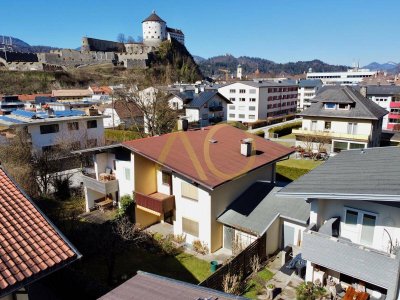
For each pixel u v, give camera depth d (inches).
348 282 512.1
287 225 703.7
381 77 5191.9
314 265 525.7
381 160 565.6
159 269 671.8
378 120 1621.6
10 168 963.3
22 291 337.4
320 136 1636.3
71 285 567.5
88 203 956.0
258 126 2751.0
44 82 4365.2
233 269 581.3
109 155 951.0
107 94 3221.0
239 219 705.0
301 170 1229.7
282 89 3489.2
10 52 5073.8
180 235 776.9
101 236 653.3
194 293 350.6
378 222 463.2
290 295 544.4
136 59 5457.7
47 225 384.8
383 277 411.5
